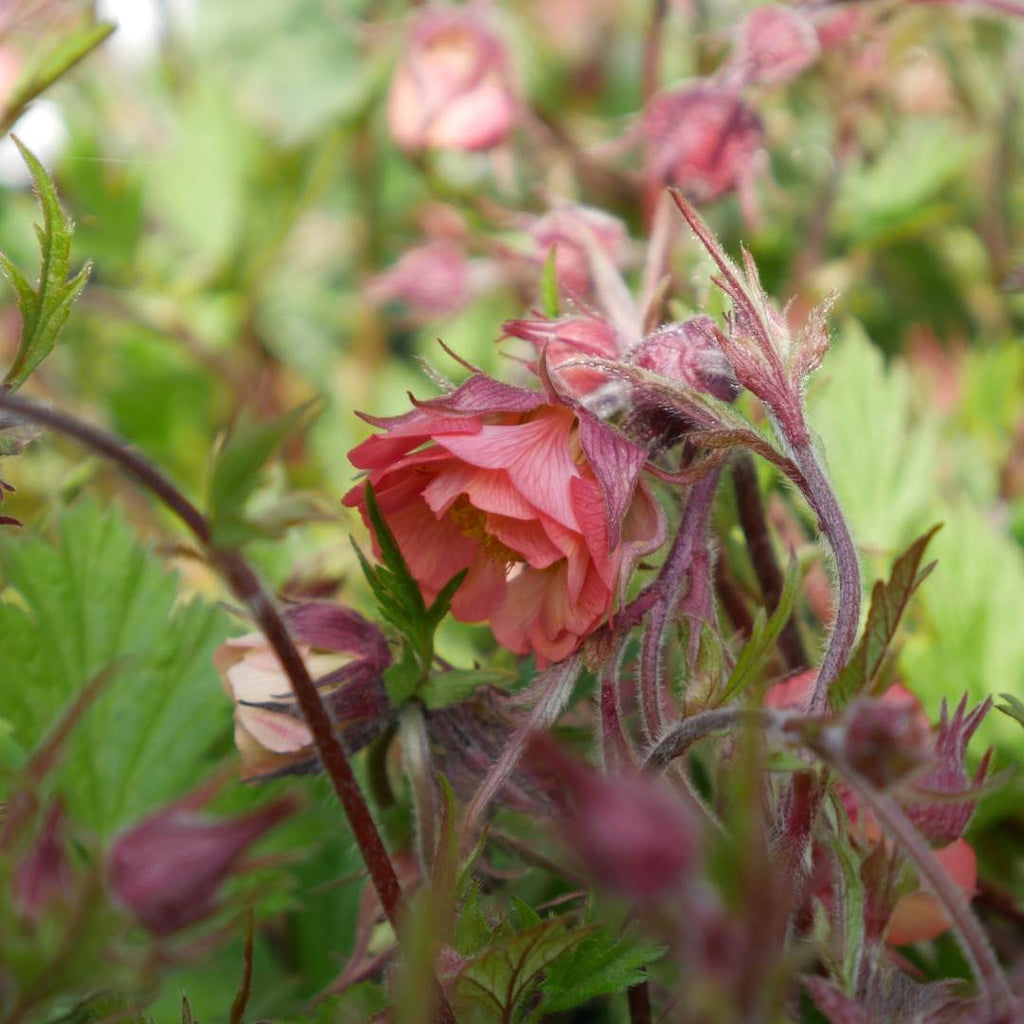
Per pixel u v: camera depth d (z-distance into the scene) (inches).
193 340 16.6
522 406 10.2
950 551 12.6
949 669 12.4
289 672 9.5
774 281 17.4
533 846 11.5
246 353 17.4
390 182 19.1
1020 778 12.0
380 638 10.9
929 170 17.4
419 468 10.5
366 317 17.9
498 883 11.9
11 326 16.4
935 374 15.5
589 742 11.4
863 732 9.0
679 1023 10.3
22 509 14.1
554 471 10.1
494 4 17.2
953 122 18.2
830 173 17.0
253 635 10.9
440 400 10.2
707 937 8.2
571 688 10.4
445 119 15.8
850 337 13.7
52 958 8.6
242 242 17.8
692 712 10.1
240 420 9.1
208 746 12.0
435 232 16.7
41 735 11.7
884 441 13.5
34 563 11.9
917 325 16.5
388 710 10.8
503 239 17.0
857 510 13.4
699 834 8.2
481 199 16.6
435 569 10.7
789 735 9.2
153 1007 11.8
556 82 20.8
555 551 10.2
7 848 8.9
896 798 9.5
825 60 16.3
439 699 10.7
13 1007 8.6
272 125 19.4
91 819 11.7
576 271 12.8
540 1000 10.3
